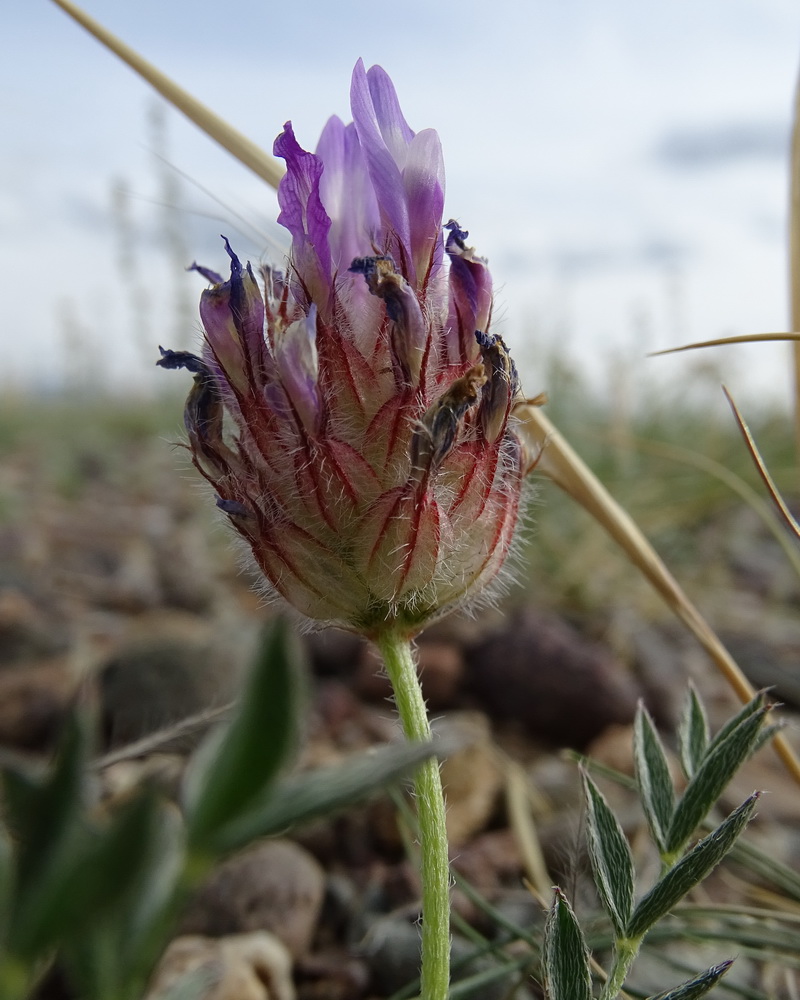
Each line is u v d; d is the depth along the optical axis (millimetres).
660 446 116
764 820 104
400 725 54
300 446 49
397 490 49
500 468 53
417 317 49
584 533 178
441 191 52
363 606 51
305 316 50
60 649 139
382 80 53
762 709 47
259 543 51
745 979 74
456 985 63
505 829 102
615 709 126
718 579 185
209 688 109
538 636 134
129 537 230
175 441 57
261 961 74
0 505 244
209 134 90
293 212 50
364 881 91
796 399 82
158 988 66
